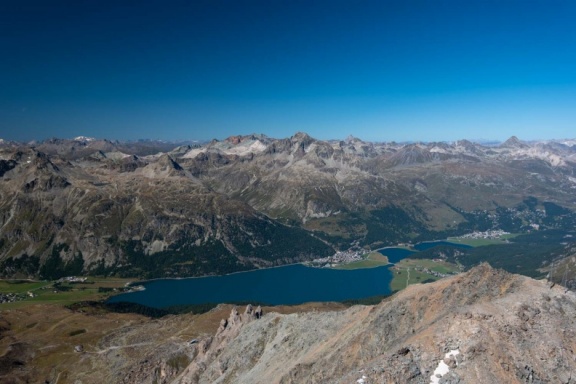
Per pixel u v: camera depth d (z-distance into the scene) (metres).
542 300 118.62
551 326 109.94
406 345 105.69
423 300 141.38
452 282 142.62
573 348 105.69
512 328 106.31
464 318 107.81
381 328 139.38
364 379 100.62
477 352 98.81
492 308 113.31
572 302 120.12
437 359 99.75
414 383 96.00
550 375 97.50
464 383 93.69
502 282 133.50
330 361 142.00
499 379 94.44
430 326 115.44
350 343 143.38
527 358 99.81
